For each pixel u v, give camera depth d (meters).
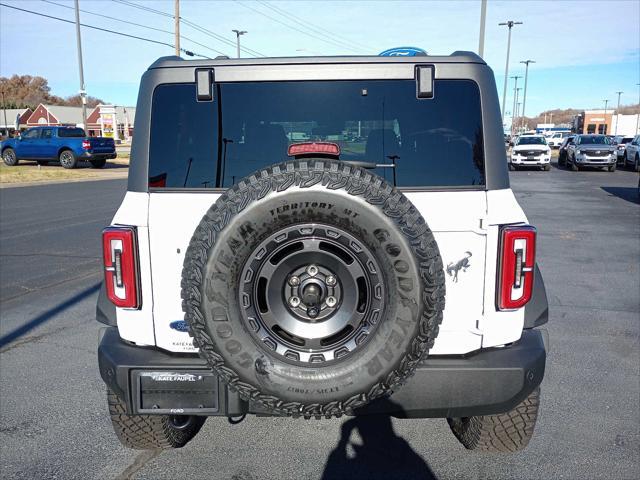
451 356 2.72
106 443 3.51
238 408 2.65
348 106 2.84
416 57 2.79
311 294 2.34
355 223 2.27
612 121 79.69
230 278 2.31
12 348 5.11
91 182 22.50
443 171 2.80
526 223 2.71
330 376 2.32
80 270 8.02
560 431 3.63
